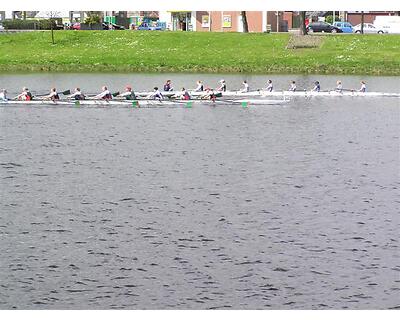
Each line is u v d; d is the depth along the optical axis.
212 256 55.50
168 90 136.88
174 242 58.34
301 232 60.91
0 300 48.38
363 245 57.88
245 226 62.38
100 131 106.69
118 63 180.75
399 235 60.19
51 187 75.06
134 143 98.25
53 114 121.31
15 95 139.88
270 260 54.78
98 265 53.72
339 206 68.62
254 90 146.62
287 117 120.06
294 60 177.62
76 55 185.50
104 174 80.81
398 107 130.75
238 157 89.81
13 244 57.72
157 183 77.00
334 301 48.56
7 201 69.56
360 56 177.75
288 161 87.75
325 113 124.00
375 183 77.44
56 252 56.12
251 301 48.41
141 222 63.41
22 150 93.19
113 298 48.81
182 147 95.81
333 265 53.97
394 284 51.00
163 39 191.88
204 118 118.94
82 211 66.56
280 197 71.69
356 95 143.12
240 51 183.62
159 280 51.34
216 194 72.75
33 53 187.38
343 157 90.06
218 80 162.38
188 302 48.28
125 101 130.38
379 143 98.88
